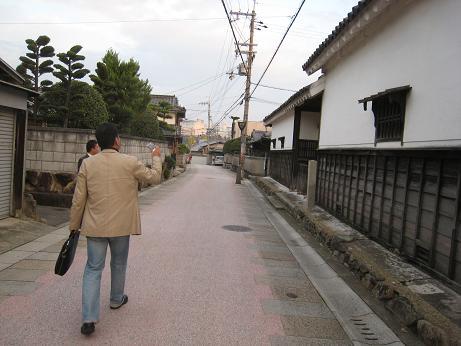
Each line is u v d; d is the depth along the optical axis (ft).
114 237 13.23
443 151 17.17
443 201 17.37
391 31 23.97
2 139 26.37
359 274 20.40
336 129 34.91
